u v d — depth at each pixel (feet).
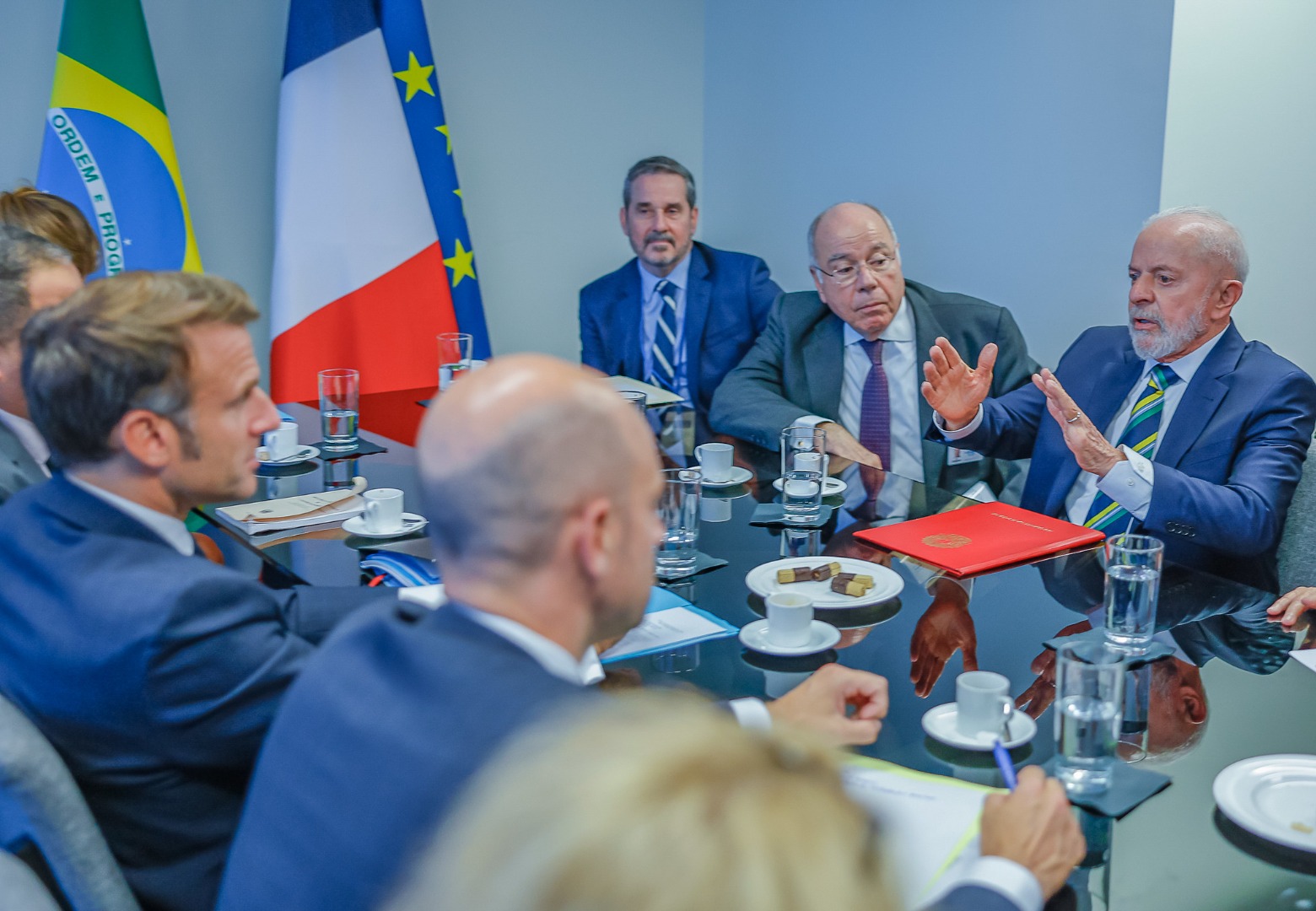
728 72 15.46
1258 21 10.53
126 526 4.27
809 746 1.54
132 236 11.94
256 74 13.08
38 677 4.01
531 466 3.24
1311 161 10.83
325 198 12.78
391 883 2.83
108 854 3.88
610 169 15.49
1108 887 3.41
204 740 4.02
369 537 6.64
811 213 14.65
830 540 6.77
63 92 11.65
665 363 13.46
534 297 15.31
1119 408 9.27
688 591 5.95
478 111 14.47
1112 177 11.13
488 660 3.10
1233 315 10.96
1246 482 7.89
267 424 4.60
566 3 14.74
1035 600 5.75
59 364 4.17
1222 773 3.98
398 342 13.28
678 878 1.28
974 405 9.66
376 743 3.00
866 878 1.36
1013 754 4.19
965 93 12.47
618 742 1.47
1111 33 10.95
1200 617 5.63
